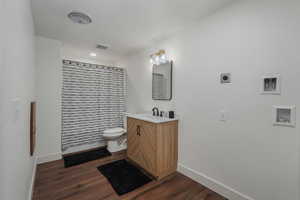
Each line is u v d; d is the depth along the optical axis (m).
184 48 2.21
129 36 2.48
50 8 1.71
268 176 1.41
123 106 3.73
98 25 2.12
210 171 1.88
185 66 2.20
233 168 1.66
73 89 2.96
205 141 1.94
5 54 0.69
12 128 0.82
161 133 2.09
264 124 1.43
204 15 1.88
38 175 2.15
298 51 1.23
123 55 3.67
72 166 2.43
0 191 0.62
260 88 1.44
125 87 3.77
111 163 2.55
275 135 1.36
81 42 2.77
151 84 2.94
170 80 2.43
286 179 1.31
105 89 3.40
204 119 1.95
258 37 1.45
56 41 2.64
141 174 2.20
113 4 1.63
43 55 2.52
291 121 1.27
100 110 3.32
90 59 4.04
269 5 1.38
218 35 1.77
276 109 1.35
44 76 2.53
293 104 1.26
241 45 1.57
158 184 1.97
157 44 2.73
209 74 1.88
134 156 2.53
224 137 1.74
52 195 1.74
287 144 1.30
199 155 2.01
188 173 2.14
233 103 1.65
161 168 2.10
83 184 1.95
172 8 1.72
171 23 2.06
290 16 1.26
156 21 2.01
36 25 2.12
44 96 2.54
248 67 1.53
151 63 2.92
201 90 1.98
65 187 1.89
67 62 2.88
